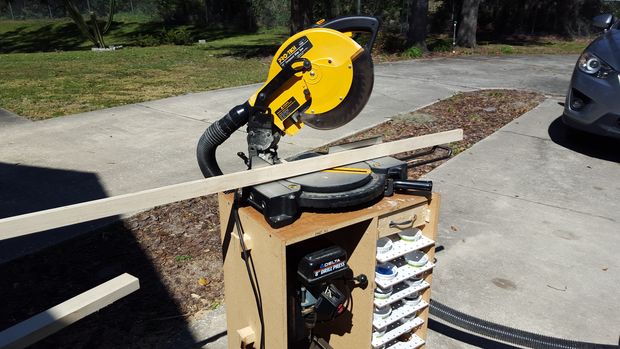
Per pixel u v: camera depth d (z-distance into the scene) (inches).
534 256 123.8
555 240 131.6
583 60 190.5
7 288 107.3
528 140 215.2
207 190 65.7
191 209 146.0
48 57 563.2
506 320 100.0
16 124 243.3
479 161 189.6
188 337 94.4
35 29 1095.6
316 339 86.0
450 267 118.6
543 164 187.3
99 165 184.5
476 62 472.7
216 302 104.9
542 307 104.3
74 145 209.2
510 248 127.3
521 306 104.5
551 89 325.7
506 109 267.4
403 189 81.6
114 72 428.8
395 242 80.8
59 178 171.6
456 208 149.6
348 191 71.8
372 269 74.9
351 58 72.9
